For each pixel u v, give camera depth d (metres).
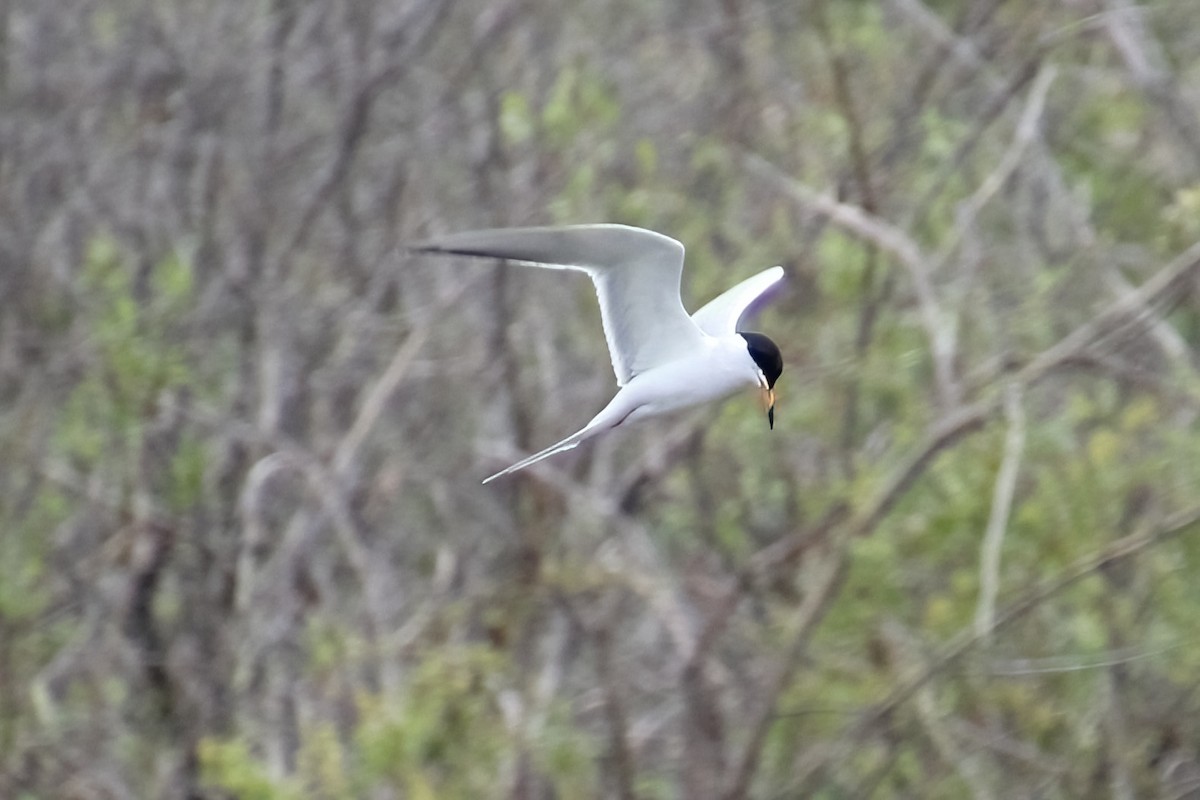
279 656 14.81
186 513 15.59
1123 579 13.38
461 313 16.11
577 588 13.62
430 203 16.61
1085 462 12.73
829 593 12.73
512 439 15.51
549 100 16.50
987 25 16.12
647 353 10.70
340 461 14.63
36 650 15.51
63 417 15.92
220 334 16.30
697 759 13.30
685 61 16.77
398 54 16.97
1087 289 14.53
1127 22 14.39
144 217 17.22
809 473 14.70
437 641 14.23
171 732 15.38
